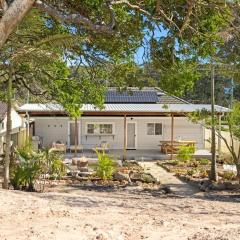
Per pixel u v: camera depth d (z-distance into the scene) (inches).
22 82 722.8
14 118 1282.0
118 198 636.7
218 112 960.3
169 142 1368.1
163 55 507.8
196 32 458.9
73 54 594.6
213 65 684.7
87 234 308.2
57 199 522.3
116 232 320.8
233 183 853.8
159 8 418.3
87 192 717.3
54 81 717.3
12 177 706.8
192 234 323.3
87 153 1360.7
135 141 1485.0
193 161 1213.1
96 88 726.5
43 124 1457.9
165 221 387.9
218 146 1336.1
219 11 428.8
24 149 735.7
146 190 783.7
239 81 674.2
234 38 509.0
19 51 502.9
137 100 1524.4
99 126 1470.2
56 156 900.6
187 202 611.5
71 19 346.6
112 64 593.3
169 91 527.2
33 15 467.5
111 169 901.8
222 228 358.6
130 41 502.6
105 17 436.5
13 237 292.2
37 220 355.6
